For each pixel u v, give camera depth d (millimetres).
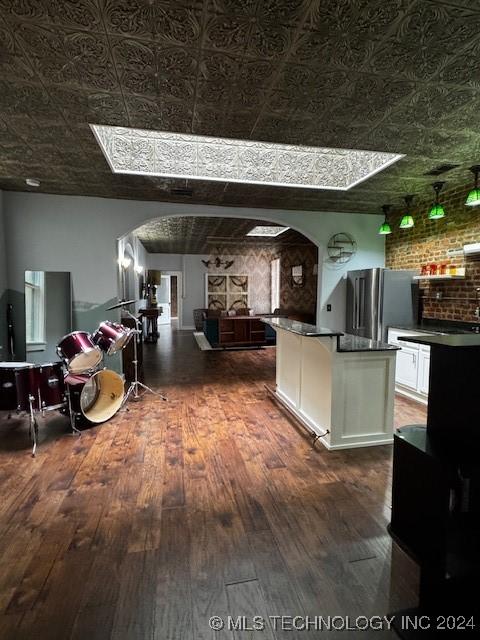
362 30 1558
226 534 1822
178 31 1567
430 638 1221
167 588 1481
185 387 4695
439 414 1315
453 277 3990
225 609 1385
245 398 4195
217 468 2514
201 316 10586
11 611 1369
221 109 2256
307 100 2145
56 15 1473
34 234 4172
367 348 2789
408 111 2279
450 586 1274
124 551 1698
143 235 7801
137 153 3436
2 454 2742
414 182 3754
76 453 2756
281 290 10664
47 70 1859
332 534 1823
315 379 3107
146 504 2086
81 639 1262
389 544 1752
